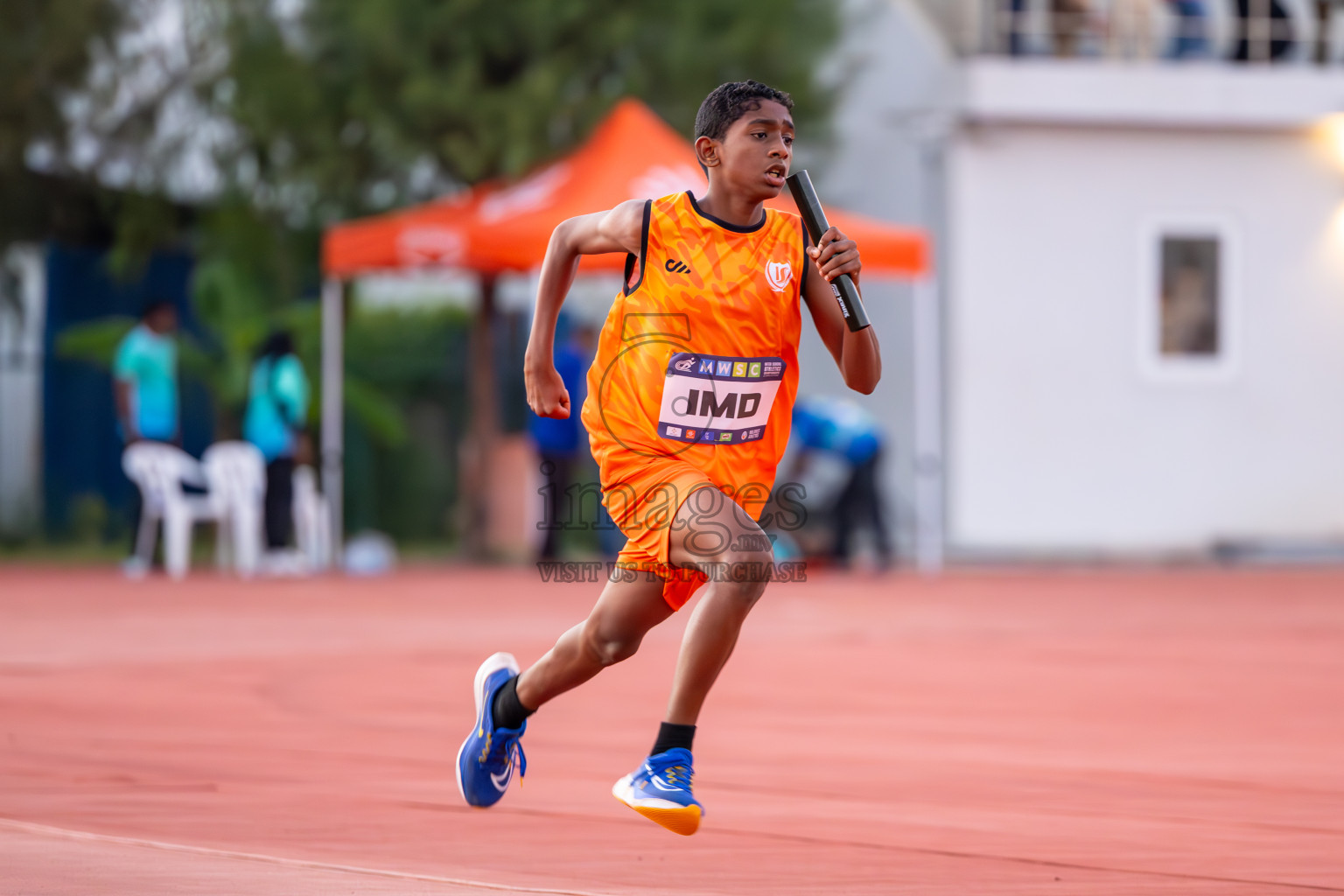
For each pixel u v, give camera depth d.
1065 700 23.12
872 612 37.78
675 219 12.60
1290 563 57.44
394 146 54.66
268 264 59.47
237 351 60.94
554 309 13.25
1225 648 30.34
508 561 56.69
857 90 58.84
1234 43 60.62
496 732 13.66
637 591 12.61
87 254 61.81
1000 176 57.66
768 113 12.40
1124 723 20.91
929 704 22.77
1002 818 14.55
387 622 34.22
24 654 28.02
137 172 58.66
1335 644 31.08
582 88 54.75
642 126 47.66
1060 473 58.19
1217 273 59.22
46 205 58.84
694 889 11.62
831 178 59.19
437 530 65.75
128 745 18.50
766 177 12.39
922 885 11.81
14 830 13.49
